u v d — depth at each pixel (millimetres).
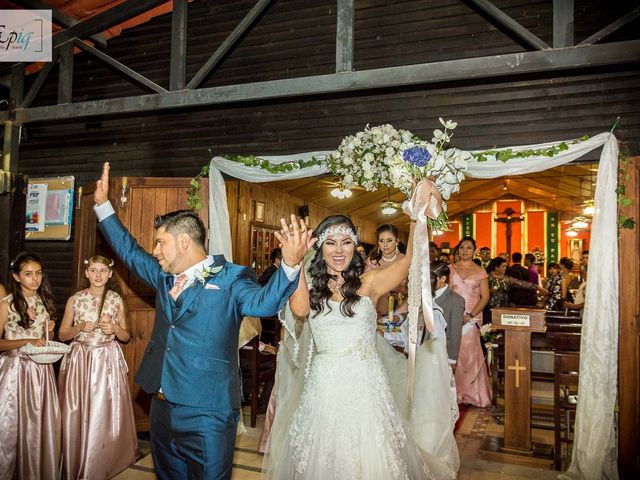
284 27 4727
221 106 4812
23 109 4801
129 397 3752
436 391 3561
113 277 3812
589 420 3457
